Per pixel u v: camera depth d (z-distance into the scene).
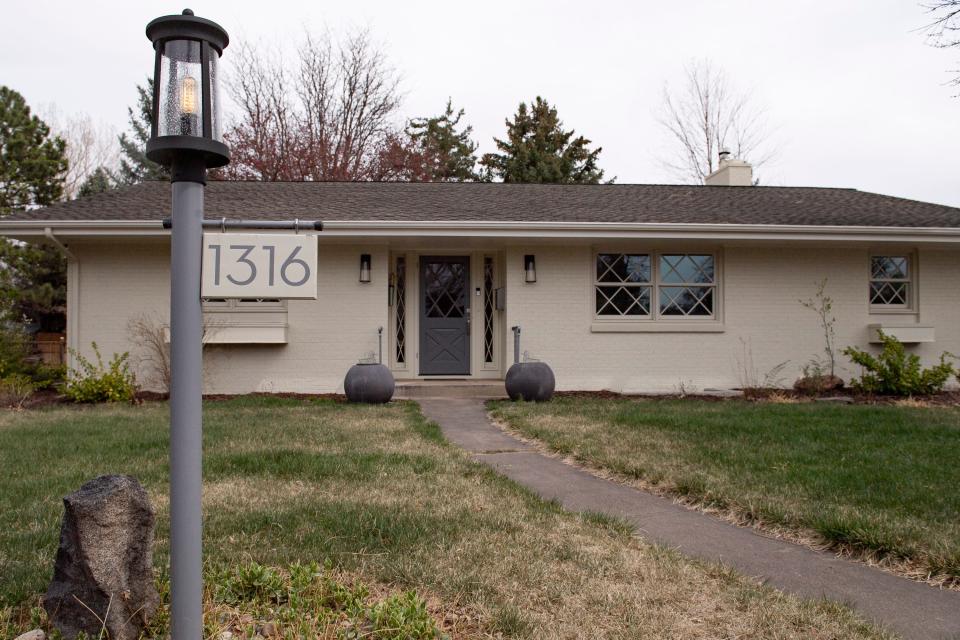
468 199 12.84
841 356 12.26
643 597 3.38
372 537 4.05
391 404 10.16
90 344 11.07
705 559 4.01
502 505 4.82
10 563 3.57
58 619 2.71
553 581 3.53
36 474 5.52
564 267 11.90
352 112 29.91
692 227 11.21
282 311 11.47
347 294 11.59
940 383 11.01
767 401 10.59
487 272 12.65
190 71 2.29
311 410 9.37
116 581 2.72
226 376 11.40
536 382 10.29
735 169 15.60
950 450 6.61
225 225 2.30
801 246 12.23
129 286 11.13
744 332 12.15
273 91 29.22
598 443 6.93
